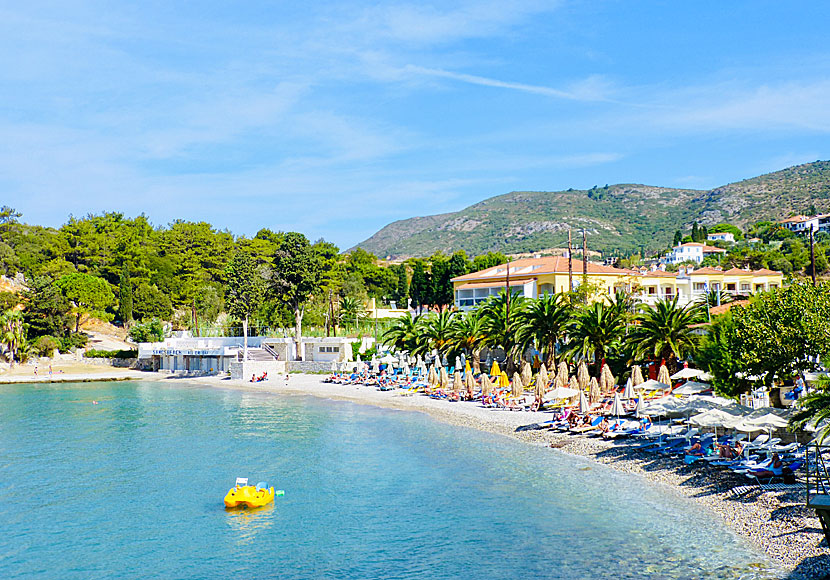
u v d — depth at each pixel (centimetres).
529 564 2636
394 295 18488
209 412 6969
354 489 3803
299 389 8775
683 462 3831
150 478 4188
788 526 2741
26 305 12694
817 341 3575
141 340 12975
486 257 16725
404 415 6328
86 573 2736
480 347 7675
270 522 3297
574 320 6625
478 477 3912
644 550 2683
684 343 5788
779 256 15975
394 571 2648
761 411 3488
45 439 5556
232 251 17588
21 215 17162
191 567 2769
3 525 3325
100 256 15938
